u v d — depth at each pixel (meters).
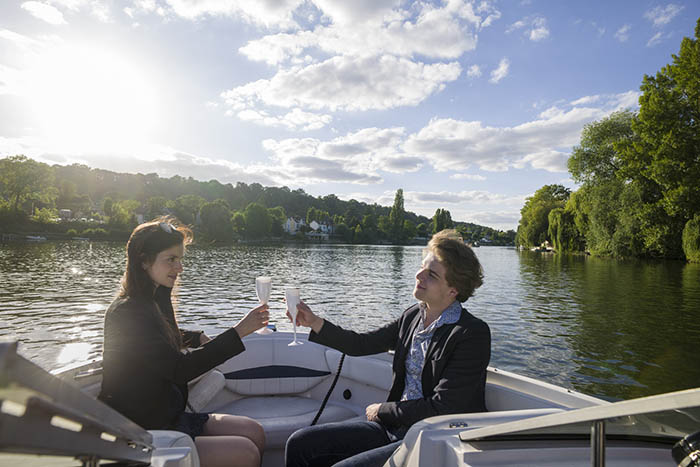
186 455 1.02
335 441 1.68
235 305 13.06
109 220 82.38
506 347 8.34
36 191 85.56
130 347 1.52
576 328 10.00
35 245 50.38
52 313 11.01
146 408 1.54
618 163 32.94
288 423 2.40
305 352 2.83
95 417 0.56
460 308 1.87
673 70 26.09
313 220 152.75
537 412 1.32
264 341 2.86
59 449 0.49
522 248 75.50
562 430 0.98
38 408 0.42
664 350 8.16
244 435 1.79
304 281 21.16
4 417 0.37
